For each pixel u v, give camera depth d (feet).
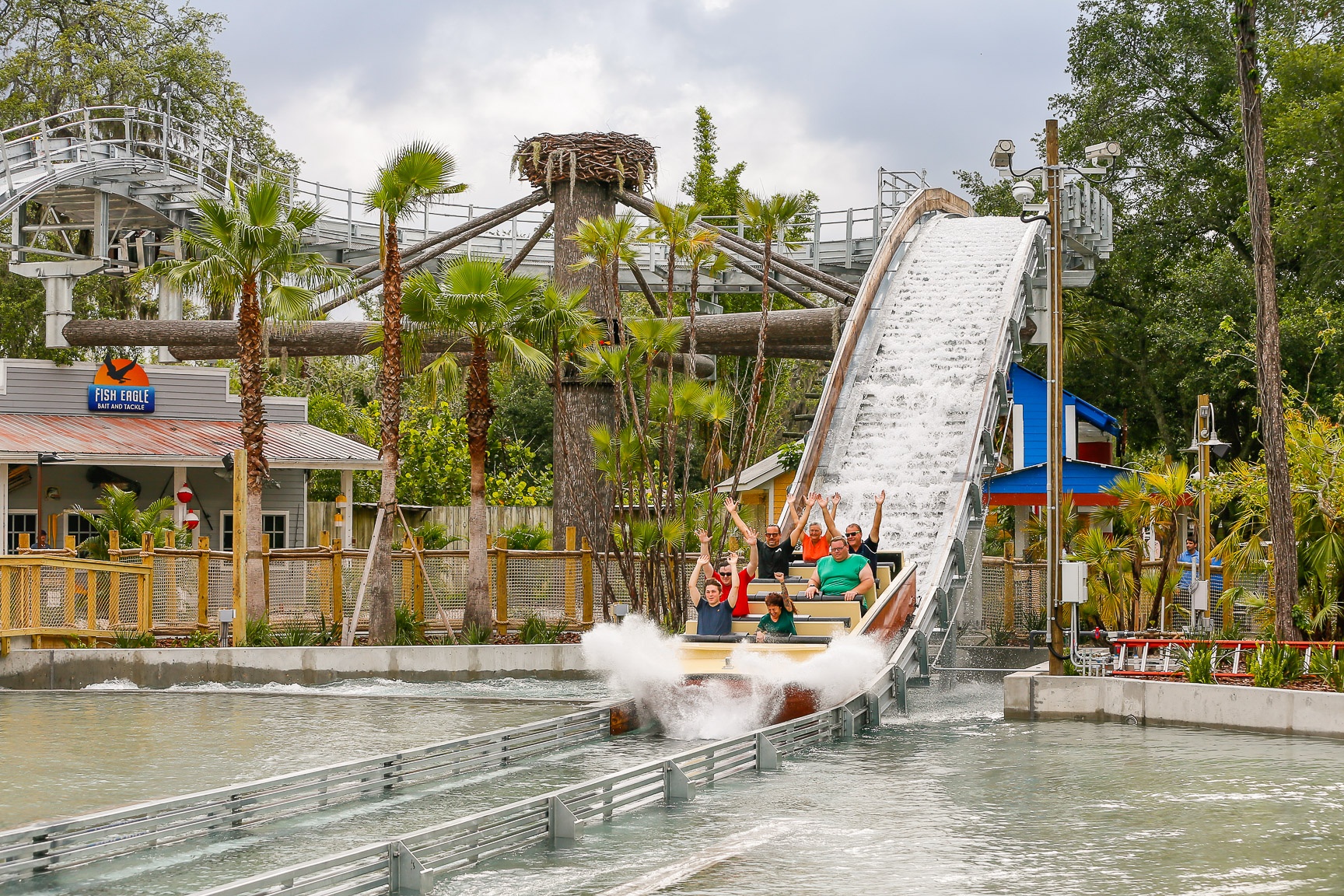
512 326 85.81
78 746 50.31
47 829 31.83
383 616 78.74
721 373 166.30
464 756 45.75
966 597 77.66
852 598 59.16
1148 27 161.27
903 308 94.63
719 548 84.33
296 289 79.77
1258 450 161.17
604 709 53.83
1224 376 140.67
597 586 88.43
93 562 73.97
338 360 192.85
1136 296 164.55
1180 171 158.92
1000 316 90.63
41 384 110.42
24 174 116.98
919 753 50.55
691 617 82.33
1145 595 86.99
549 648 77.51
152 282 93.25
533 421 190.19
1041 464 103.45
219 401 119.03
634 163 107.76
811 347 113.19
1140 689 58.34
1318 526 71.46
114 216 131.44
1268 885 30.19
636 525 82.07
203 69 169.37
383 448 79.82
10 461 98.02
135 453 102.06
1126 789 42.37
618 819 38.09
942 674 70.28
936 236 106.42
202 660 72.08
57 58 165.27
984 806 39.83
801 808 39.60
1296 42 141.90
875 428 83.20
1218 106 158.71
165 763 46.34
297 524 117.91
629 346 83.97
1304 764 46.93
